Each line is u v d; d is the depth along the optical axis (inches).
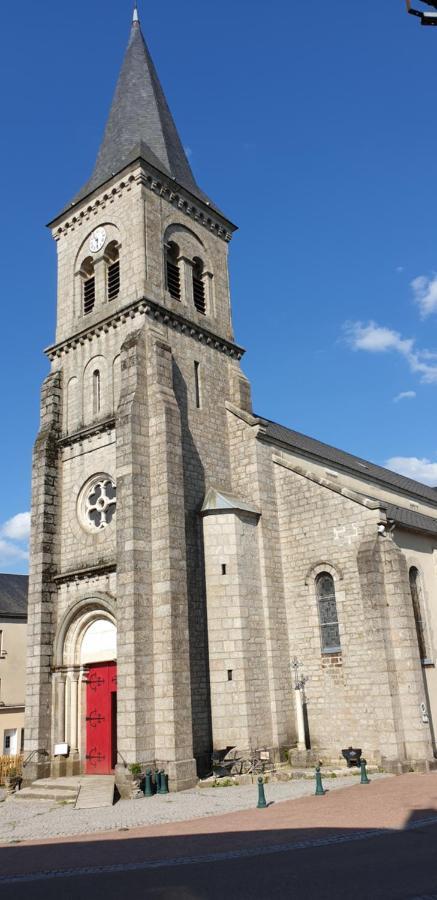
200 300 1219.9
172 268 1171.9
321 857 447.2
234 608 960.3
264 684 966.4
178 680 837.8
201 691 919.7
